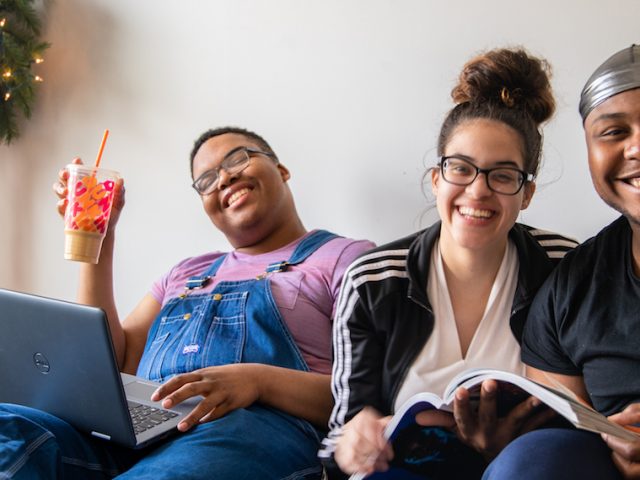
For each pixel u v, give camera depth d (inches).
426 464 34.3
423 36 60.7
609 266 39.6
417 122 61.5
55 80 79.7
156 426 43.1
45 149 80.9
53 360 40.2
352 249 57.2
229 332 54.2
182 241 74.2
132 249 77.0
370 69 63.4
